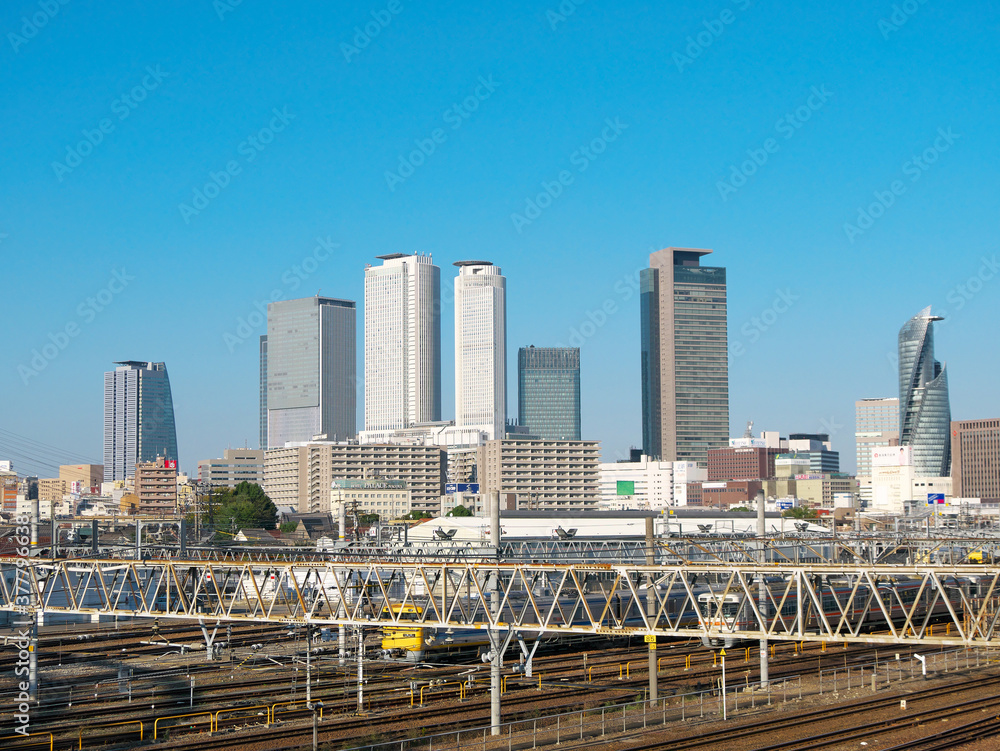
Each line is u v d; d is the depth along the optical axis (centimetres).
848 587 10456
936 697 7606
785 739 6269
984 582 11912
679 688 7925
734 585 10325
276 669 8800
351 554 8800
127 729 6588
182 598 7419
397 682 8156
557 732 6312
